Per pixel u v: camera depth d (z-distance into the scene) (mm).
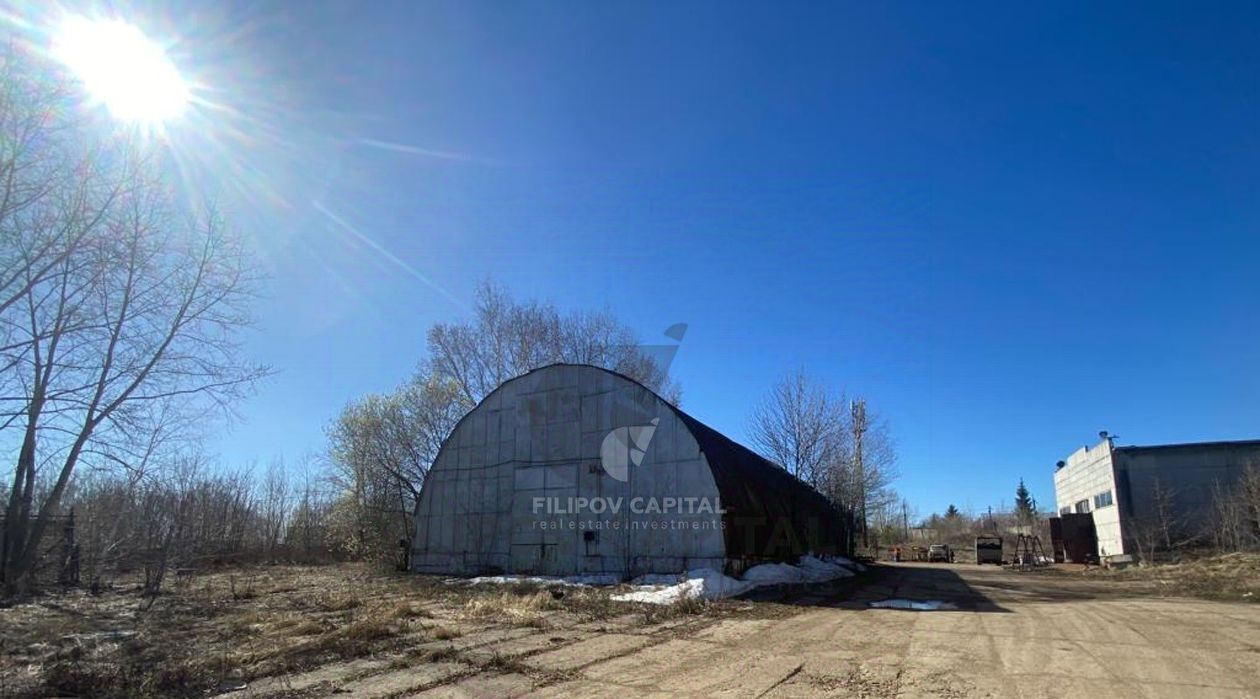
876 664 8594
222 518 25688
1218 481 31875
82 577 17219
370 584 19172
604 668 8414
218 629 10898
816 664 8617
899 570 33281
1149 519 32250
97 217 15656
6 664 8203
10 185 14188
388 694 7203
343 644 9555
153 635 10227
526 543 21812
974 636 10695
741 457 24234
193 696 7109
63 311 15523
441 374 35312
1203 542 31047
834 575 24609
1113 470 33656
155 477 16734
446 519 24047
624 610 13453
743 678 7906
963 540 79125
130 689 7246
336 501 34562
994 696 7102
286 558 34125
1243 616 12977
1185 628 11492
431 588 17875
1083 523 38281
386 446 32812
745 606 14344
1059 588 20109
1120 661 8758
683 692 7293
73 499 16812
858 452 47906
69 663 8156
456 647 9562
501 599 14320
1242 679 7820
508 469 22828
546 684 7645
